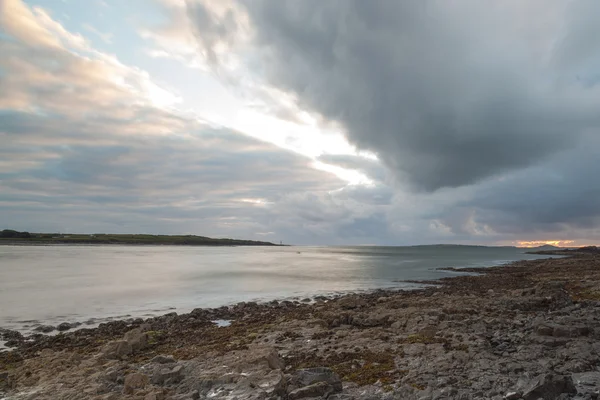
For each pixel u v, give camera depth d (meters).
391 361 14.62
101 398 10.90
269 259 125.50
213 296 41.78
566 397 10.12
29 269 70.81
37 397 11.77
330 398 10.74
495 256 160.00
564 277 47.88
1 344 22.31
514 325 19.66
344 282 55.59
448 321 21.11
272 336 20.44
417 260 124.19
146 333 22.59
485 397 10.57
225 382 12.15
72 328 26.81
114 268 76.31
